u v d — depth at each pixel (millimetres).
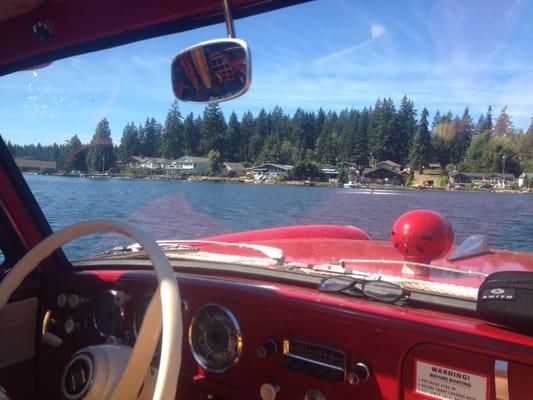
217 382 1941
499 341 1338
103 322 2162
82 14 1566
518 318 1327
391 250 2227
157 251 1414
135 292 2070
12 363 2293
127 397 1365
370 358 1591
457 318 1484
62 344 2287
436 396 1474
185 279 1951
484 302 1391
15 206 2270
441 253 1744
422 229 1718
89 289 2188
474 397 1405
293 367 1733
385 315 1531
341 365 1638
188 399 2023
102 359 1441
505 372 1334
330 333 1665
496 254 1806
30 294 2287
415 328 1469
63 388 1448
